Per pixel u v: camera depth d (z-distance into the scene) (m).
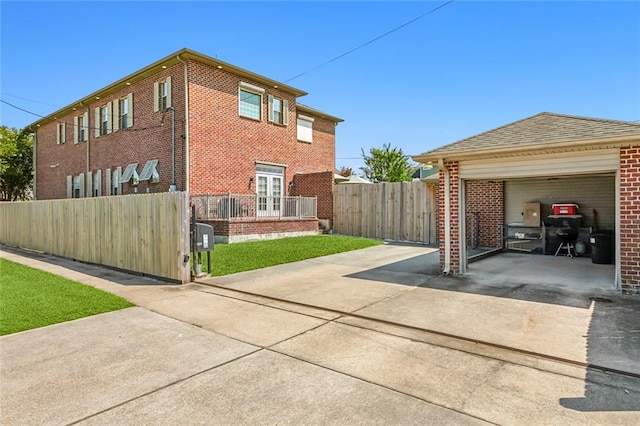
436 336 4.59
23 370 3.73
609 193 10.82
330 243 13.35
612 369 3.60
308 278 8.04
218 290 7.15
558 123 7.91
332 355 4.04
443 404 3.01
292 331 4.83
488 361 3.85
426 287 7.10
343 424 2.74
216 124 15.17
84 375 3.61
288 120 18.41
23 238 14.02
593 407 2.94
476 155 7.67
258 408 2.97
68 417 2.87
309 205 16.59
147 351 4.20
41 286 7.50
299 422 2.77
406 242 14.58
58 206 11.78
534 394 3.16
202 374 3.60
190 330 4.90
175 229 7.82
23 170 28.20
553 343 4.26
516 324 4.91
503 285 7.15
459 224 8.24
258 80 16.75
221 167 15.32
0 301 6.31
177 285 7.62
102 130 18.67
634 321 4.96
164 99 15.30
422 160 8.42
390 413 2.88
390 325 5.02
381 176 29.89
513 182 12.29
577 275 7.99
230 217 13.59
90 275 8.76
